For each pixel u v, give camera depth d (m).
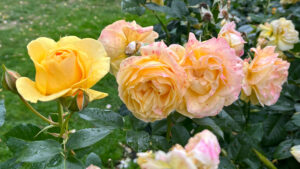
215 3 0.52
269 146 0.62
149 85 0.32
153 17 1.86
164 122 0.46
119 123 0.39
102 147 1.17
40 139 0.37
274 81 0.43
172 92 0.31
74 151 0.35
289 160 0.57
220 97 0.32
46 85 0.28
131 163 1.11
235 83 0.31
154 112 0.32
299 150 0.34
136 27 0.39
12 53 1.93
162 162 0.19
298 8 0.79
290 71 0.64
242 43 0.42
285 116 0.61
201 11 0.49
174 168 0.19
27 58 1.88
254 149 0.48
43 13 2.67
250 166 0.51
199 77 0.32
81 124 1.33
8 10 2.73
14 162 0.36
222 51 0.31
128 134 0.38
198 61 0.31
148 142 0.38
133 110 0.33
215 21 0.52
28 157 0.29
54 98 0.27
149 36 0.39
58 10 2.73
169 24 0.64
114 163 1.13
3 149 1.18
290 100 0.60
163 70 0.31
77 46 0.30
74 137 0.32
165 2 0.66
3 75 0.31
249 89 0.43
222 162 0.40
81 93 0.29
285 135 0.60
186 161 0.18
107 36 0.37
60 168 0.29
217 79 0.31
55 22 2.42
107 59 0.29
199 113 0.32
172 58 0.30
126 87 0.32
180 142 0.39
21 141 0.37
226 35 0.42
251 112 0.64
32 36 2.18
